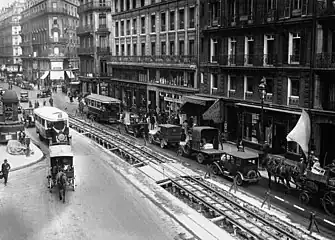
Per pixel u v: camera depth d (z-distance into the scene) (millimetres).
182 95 50406
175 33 51625
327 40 30750
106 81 77375
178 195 26156
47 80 110812
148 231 19875
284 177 25516
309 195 23094
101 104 54906
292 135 29922
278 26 34531
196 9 46656
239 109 39469
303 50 32406
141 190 26031
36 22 120938
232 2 40562
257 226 19844
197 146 32938
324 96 31344
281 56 34656
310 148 30312
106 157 36000
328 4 30281
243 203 23422
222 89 42625
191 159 34406
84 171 30969
